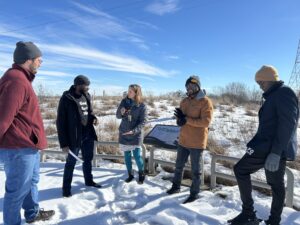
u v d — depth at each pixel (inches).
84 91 214.8
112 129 446.0
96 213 186.1
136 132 233.5
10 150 142.5
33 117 147.2
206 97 205.2
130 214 185.3
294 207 203.9
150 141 249.6
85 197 214.2
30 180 150.3
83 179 246.8
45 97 913.5
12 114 135.9
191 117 205.2
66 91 212.8
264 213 187.9
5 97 136.1
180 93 1000.2
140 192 221.6
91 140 230.5
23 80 141.6
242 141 394.6
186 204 201.5
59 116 206.5
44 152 303.6
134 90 235.0
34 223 173.3
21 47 147.8
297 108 157.0
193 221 178.1
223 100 994.1
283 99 155.9
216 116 610.2
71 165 212.2
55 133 433.7
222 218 181.6
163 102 850.1
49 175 260.1
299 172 280.5
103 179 250.1
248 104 898.1
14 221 150.1
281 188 165.3
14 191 146.5
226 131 447.2
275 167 155.2
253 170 167.5
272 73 162.2
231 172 265.0
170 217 177.5
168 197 212.4
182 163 218.8
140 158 240.2
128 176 250.2
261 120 165.5
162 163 263.0
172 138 244.4
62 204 198.7
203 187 236.4
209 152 337.7
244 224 168.9
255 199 209.8
